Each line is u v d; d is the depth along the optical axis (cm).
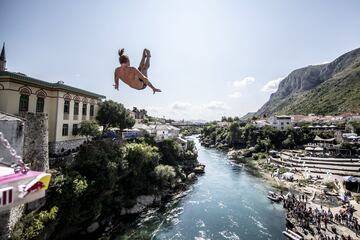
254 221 3375
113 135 5181
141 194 3919
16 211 2003
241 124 13650
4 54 4006
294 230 2984
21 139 2169
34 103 3228
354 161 6300
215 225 3241
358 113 12131
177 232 3027
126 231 3011
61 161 3136
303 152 7981
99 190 3002
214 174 6319
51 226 2369
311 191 4766
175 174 4769
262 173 6538
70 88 3728
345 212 3409
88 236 2803
